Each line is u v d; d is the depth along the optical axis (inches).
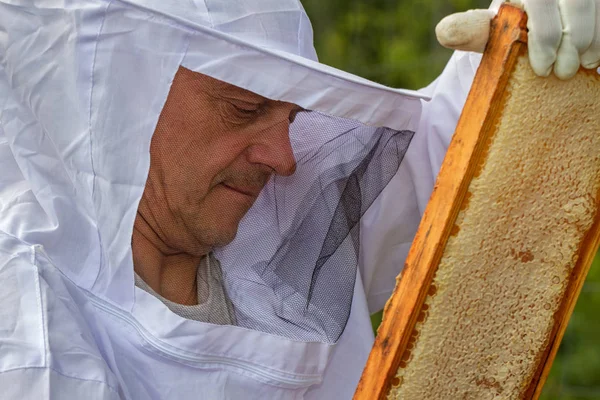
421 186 56.0
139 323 42.4
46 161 42.9
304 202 44.4
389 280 59.9
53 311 38.8
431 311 34.3
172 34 37.9
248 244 45.4
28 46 40.4
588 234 36.2
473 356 35.6
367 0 136.9
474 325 35.2
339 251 45.7
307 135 43.3
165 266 45.2
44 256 41.2
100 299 43.4
